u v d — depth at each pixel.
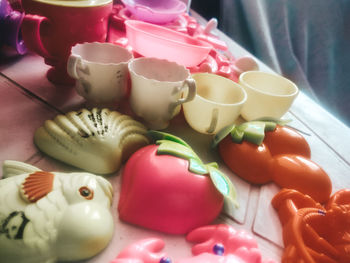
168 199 0.35
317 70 1.26
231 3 1.17
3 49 0.61
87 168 0.41
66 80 0.56
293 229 0.36
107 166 0.41
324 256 0.35
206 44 0.61
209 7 1.28
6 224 0.29
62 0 0.48
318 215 0.38
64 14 0.47
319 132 0.63
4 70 0.56
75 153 0.40
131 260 0.30
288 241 0.37
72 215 0.31
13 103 0.49
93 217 0.32
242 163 0.46
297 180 0.43
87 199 0.34
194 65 0.60
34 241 0.29
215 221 0.39
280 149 0.49
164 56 0.58
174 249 0.35
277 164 0.45
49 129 0.42
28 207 0.31
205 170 0.38
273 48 1.18
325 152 0.58
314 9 1.15
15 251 0.28
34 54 0.63
